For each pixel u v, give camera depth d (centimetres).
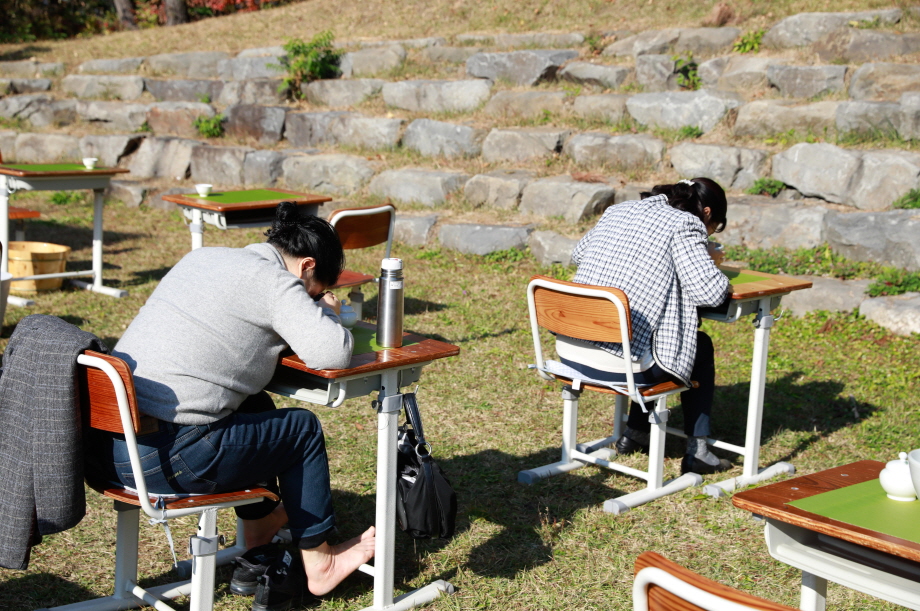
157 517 226
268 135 1100
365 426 444
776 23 917
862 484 199
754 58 885
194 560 236
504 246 779
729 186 783
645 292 352
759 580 304
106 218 981
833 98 797
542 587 297
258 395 284
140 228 939
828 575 178
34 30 1733
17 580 289
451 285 715
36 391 216
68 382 214
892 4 897
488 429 443
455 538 329
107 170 666
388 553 270
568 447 397
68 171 639
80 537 323
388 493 267
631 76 945
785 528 188
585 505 363
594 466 405
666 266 354
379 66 1130
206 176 1072
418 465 273
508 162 909
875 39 824
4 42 1631
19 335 226
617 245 361
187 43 1382
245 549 305
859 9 901
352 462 396
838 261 656
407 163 962
